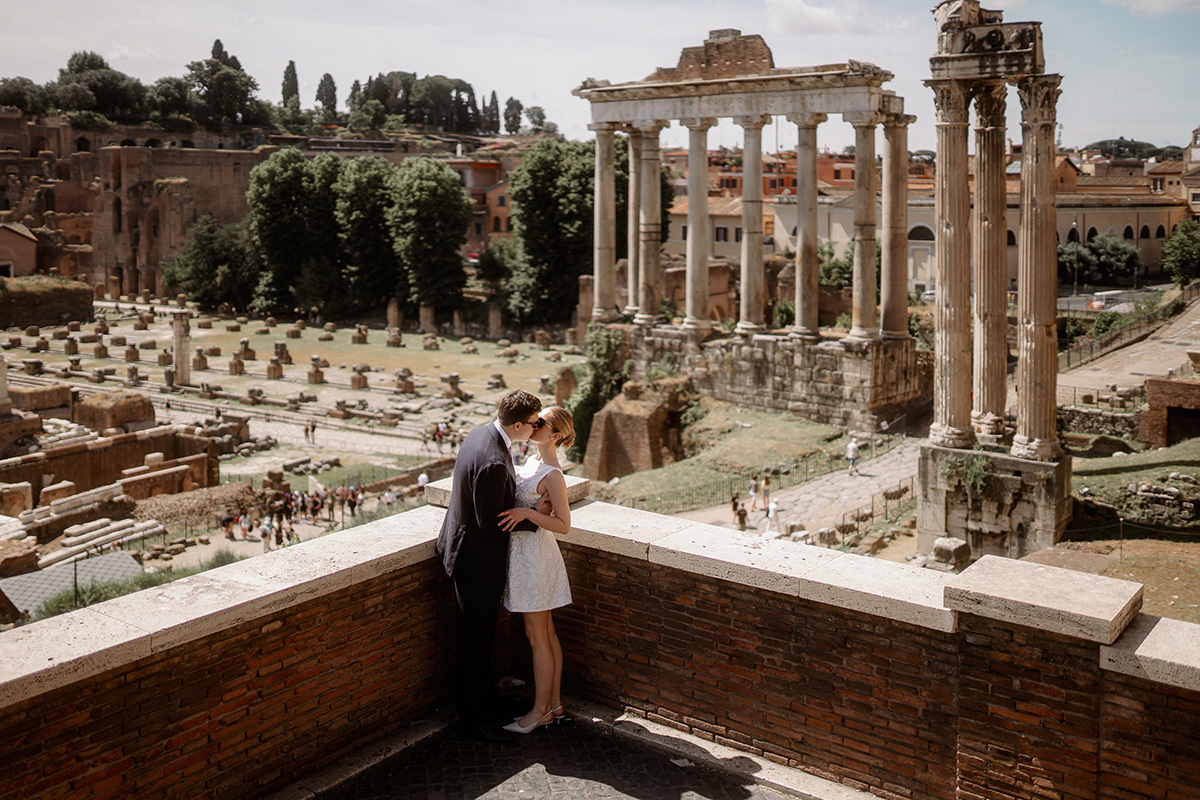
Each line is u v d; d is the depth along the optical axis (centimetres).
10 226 14775
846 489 4375
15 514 5444
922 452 3438
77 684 660
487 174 16575
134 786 698
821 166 14000
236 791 763
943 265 3356
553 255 10831
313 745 815
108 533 5059
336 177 12669
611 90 5869
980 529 3341
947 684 750
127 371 10069
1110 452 4356
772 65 5444
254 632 762
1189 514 3200
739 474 4778
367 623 849
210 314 13738
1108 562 2731
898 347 5338
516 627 988
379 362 10312
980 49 3128
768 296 9719
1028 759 711
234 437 7381
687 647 873
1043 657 697
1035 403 3219
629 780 813
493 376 9094
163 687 707
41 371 10275
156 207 15562
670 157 18750
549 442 895
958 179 3294
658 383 5688
